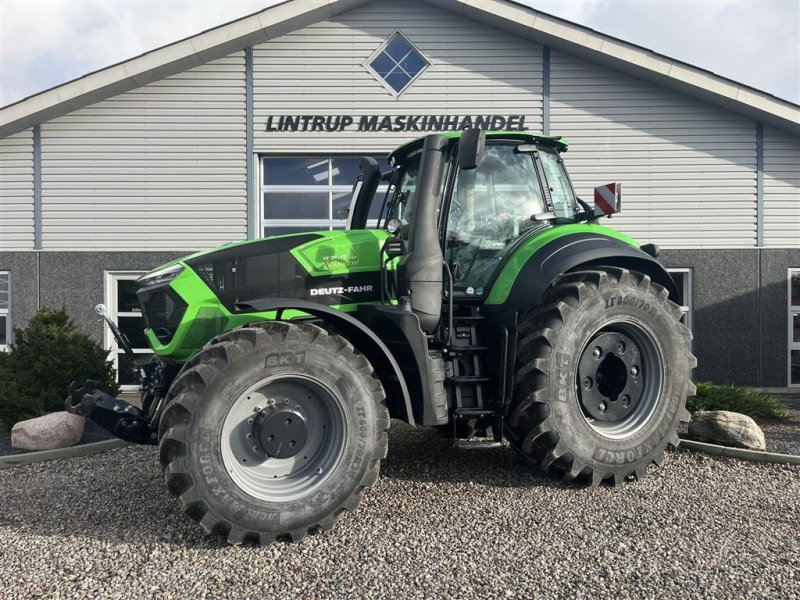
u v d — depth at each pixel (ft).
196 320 12.25
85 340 21.40
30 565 9.74
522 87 30.17
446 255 14.24
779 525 11.12
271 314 12.53
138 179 29.89
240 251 12.73
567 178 16.03
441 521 11.40
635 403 14.26
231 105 29.91
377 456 11.34
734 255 30.40
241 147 29.99
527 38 29.99
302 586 8.94
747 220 30.53
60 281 29.76
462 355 13.87
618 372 14.32
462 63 30.12
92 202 29.89
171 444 10.20
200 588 8.93
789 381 30.40
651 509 11.99
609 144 30.40
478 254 14.52
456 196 14.51
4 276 29.86
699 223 30.55
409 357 12.39
